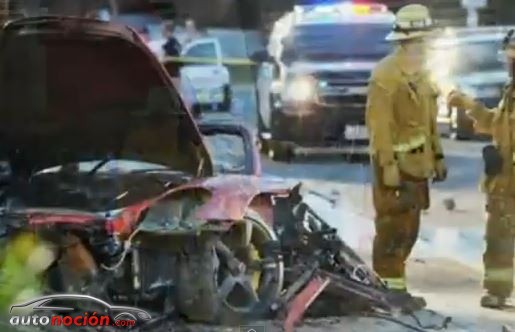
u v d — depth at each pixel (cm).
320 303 741
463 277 815
